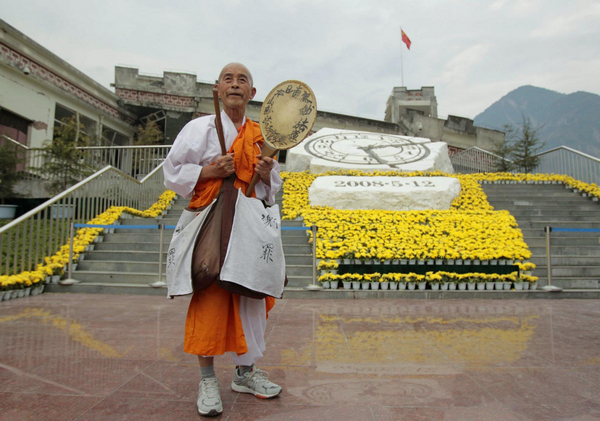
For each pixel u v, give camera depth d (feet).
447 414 5.85
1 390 6.68
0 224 25.41
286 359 8.53
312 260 19.85
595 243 23.98
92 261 20.95
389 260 18.99
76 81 47.85
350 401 6.31
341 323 12.27
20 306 14.89
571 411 6.02
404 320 12.75
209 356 6.16
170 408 5.99
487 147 66.59
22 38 39.42
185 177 6.05
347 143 42.37
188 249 5.94
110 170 26.66
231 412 5.88
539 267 20.83
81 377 7.32
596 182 35.04
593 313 14.16
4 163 28.45
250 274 5.87
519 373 7.73
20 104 39.68
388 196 28.55
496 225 23.88
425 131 64.95
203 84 60.80
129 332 10.90
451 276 18.31
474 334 10.90
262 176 6.25
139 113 58.65
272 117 6.29
